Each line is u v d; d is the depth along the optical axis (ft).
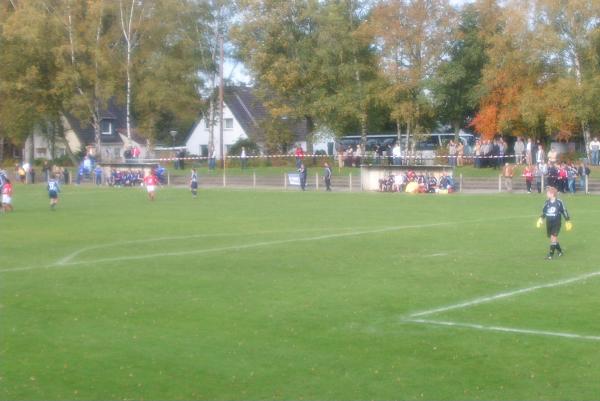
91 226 111.65
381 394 39.01
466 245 88.58
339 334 49.57
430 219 117.80
